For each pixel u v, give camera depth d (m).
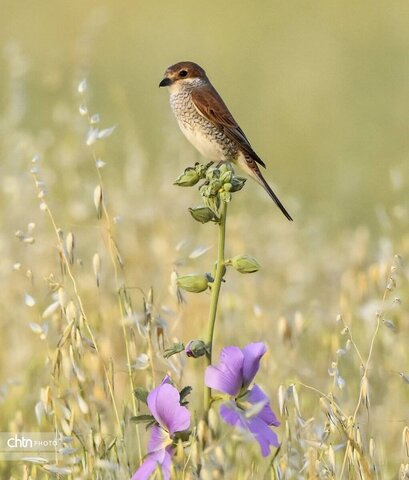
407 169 17.77
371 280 8.87
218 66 28.59
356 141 22.48
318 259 12.54
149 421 5.53
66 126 16.80
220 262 5.55
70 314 6.36
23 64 15.31
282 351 8.76
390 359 9.09
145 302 6.56
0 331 9.94
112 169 15.40
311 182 20.17
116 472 6.17
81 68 15.37
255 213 15.19
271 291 11.32
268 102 25.25
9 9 33.69
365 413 8.27
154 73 27.52
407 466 6.16
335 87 26.05
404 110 23.75
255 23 33.03
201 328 9.71
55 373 6.57
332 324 10.20
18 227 11.73
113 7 34.16
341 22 32.34
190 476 5.25
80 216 12.41
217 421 5.25
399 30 31.05
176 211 13.17
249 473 6.43
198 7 34.91
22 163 13.63
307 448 6.11
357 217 17.33
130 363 6.74
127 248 11.55
